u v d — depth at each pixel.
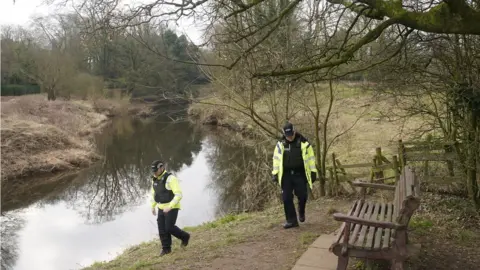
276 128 10.63
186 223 12.70
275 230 7.25
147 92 42.28
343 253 4.43
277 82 10.18
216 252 6.32
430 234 6.35
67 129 30.19
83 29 6.06
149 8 5.72
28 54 44.31
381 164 9.38
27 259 11.80
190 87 14.80
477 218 6.85
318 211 8.59
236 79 10.81
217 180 17.81
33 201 18.03
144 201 17.64
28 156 22.52
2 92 45.06
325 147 10.19
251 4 5.37
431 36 7.01
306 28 8.30
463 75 6.77
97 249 12.28
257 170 13.16
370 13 5.11
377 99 9.87
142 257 7.98
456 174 8.39
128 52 33.03
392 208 5.29
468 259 5.39
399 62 7.29
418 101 8.08
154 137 32.81
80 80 42.16
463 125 7.05
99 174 22.44
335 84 11.47
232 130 29.30
